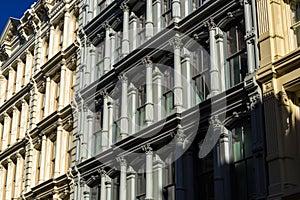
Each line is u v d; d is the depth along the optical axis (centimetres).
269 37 1984
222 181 2028
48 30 3756
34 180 3406
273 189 1780
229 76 2194
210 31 2289
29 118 3659
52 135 3312
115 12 2997
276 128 1842
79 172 2877
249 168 1969
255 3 2106
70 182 2931
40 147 3447
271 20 2019
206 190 2127
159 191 2312
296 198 1695
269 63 1941
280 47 1977
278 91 1897
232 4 2203
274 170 1798
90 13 3291
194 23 2388
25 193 3369
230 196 1998
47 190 3138
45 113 3453
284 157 1806
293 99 1905
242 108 2034
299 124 1881
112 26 3014
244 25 2162
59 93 3372
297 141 1855
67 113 3191
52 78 3544
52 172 3225
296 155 1831
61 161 3141
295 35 2008
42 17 3900
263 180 1847
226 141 2073
